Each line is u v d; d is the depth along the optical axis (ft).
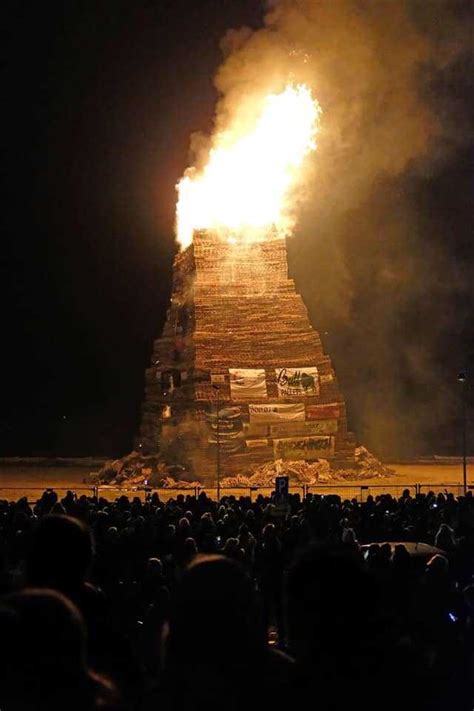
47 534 24.17
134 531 61.98
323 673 18.76
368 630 18.90
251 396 173.78
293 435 174.91
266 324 179.32
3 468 214.48
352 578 18.95
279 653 19.39
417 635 37.22
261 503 99.30
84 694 16.02
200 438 170.60
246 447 172.14
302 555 19.52
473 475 184.55
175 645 17.97
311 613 18.79
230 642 17.76
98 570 53.06
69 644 16.01
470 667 33.60
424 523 78.18
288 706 18.29
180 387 179.63
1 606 16.19
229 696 17.76
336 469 176.86
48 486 171.53
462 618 38.17
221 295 179.32
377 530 76.69
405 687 19.34
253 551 63.57
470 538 66.54
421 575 50.19
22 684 15.56
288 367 177.78
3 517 75.92
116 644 24.97
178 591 18.20
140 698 19.38
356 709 18.54
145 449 184.34
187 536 63.52
